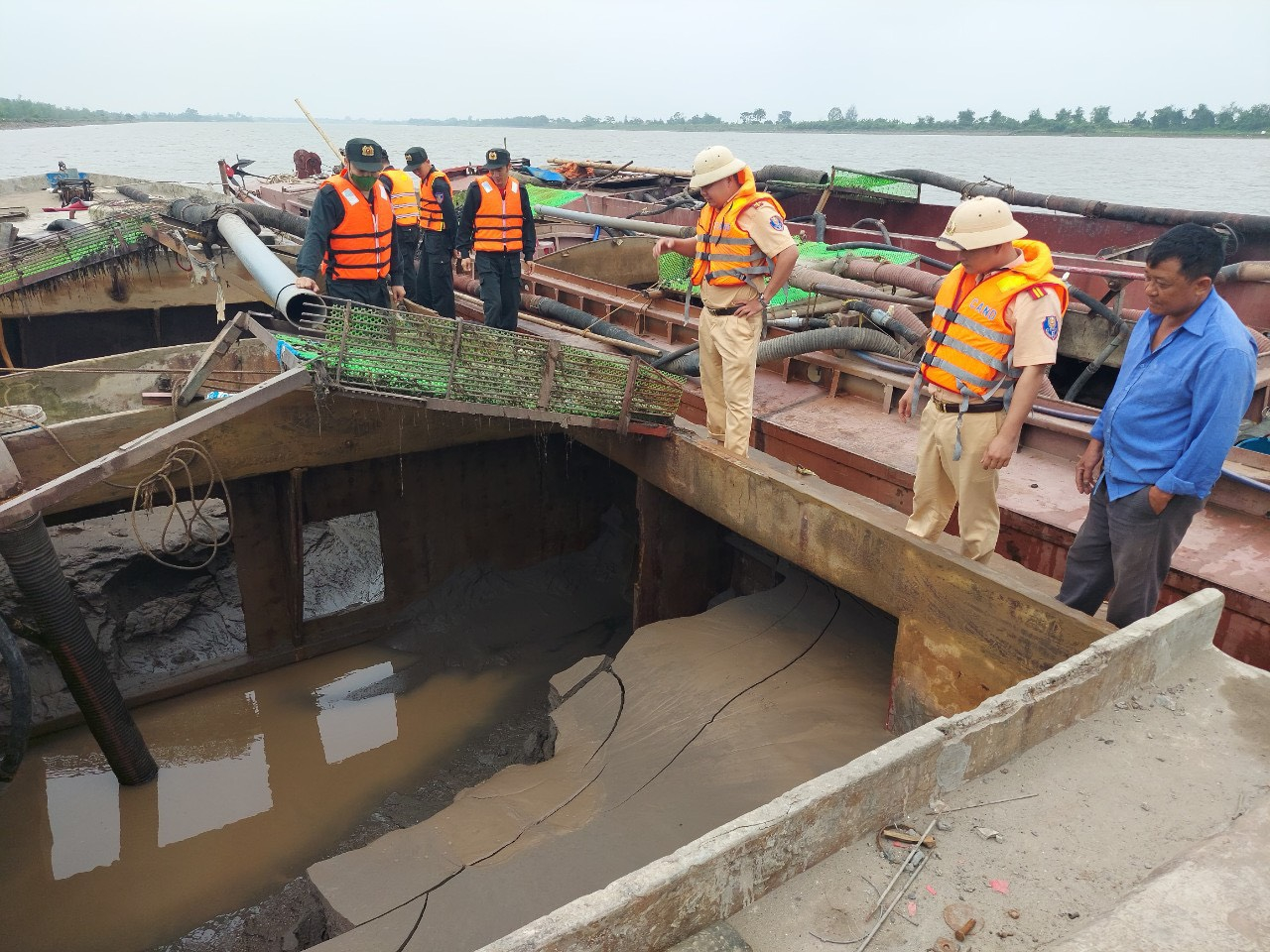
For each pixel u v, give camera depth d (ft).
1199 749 9.34
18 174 159.02
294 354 17.08
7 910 16.97
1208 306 10.25
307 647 24.03
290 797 19.62
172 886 17.34
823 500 16.71
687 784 14.79
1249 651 14.23
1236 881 7.29
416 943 12.73
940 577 14.32
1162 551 11.28
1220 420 10.05
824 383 24.79
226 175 63.57
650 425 21.15
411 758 20.77
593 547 28.55
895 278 25.93
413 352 17.58
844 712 15.97
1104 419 11.80
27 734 17.22
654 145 469.16
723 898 7.18
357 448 22.47
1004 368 12.86
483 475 25.64
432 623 25.26
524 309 31.99
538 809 15.49
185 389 19.72
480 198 24.43
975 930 7.11
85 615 23.48
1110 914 6.97
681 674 17.81
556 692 19.30
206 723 21.97
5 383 23.44
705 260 17.99
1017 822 8.33
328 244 19.89
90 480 15.92
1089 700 9.80
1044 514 17.13
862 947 6.98
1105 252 35.73
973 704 14.06
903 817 8.41
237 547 22.39
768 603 19.93
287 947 14.46
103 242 36.42
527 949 6.07
